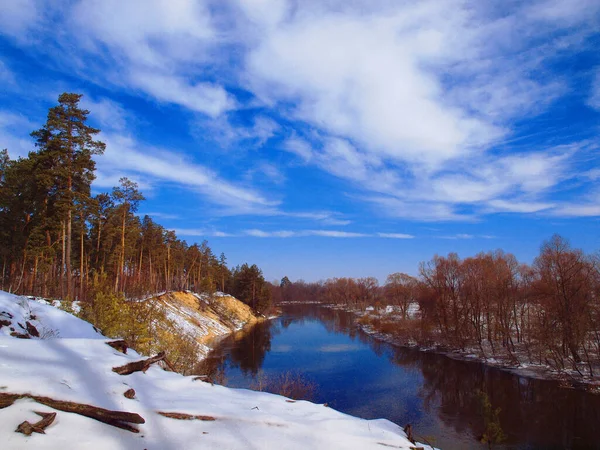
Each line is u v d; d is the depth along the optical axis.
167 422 5.90
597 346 33.12
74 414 5.29
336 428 6.91
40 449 4.51
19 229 32.81
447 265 48.12
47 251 28.58
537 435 19.58
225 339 51.41
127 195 41.00
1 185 31.72
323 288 170.00
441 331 46.41
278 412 7.37
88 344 7.89
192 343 22.34
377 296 115.38
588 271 32.81
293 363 35.75
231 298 83.50
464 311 45.22
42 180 26.38
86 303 16.72
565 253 33.94
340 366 34.88
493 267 43.78
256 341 49.47
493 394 26.83
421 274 51.16
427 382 29.86
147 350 15.40
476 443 18.53
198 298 68.31
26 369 5.82
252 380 28.19
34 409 5.04
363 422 7.77
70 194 27.09
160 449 5.17
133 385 6.90
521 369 33.56
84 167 28.05
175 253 69.44
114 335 14.70
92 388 6.02
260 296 86.94
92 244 46.16
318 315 94.88
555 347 32.25
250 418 6.51
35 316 10.30
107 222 44.78
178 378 8.24
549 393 26.78
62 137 27.09
